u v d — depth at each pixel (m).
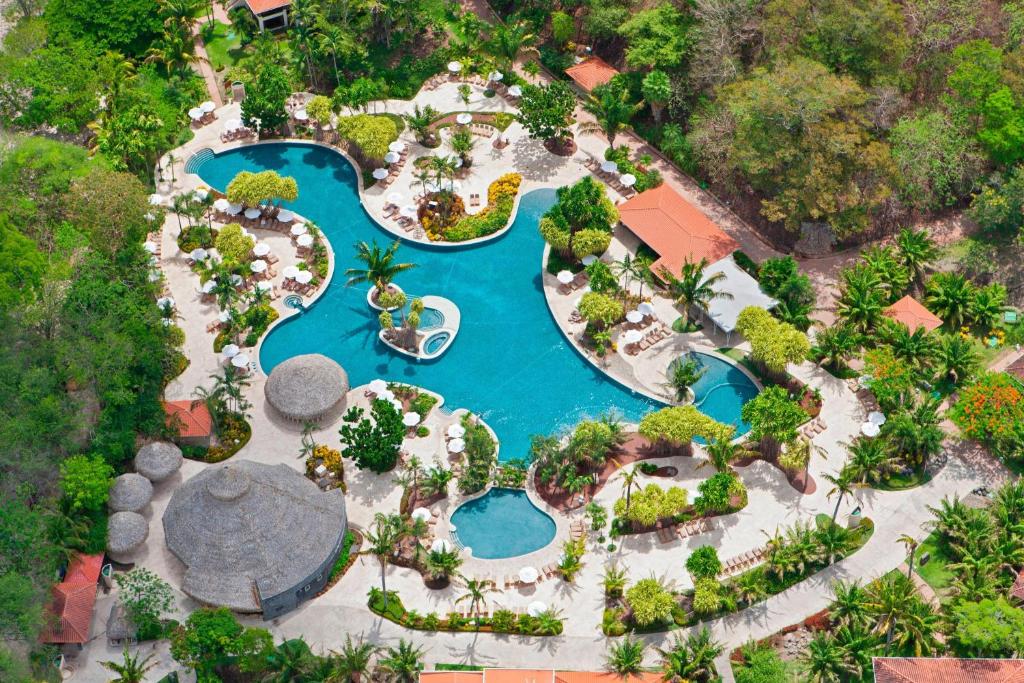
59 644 108.38
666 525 117.19
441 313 136.12
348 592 113.56
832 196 130.88
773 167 133.38
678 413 120.50
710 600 108.25
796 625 110.06
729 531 116.62
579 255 137.38
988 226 135.75
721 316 131.25
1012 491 115.00
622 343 132.50
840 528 113.75
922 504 118.25
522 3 166.75
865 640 105.06
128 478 117.56
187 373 130.12
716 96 143.00
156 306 129.25
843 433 123.94
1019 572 111.19
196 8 163.00
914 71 144.38
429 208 145.62
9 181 133.50
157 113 151.88
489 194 146.88
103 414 118.19
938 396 126.31
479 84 160.50
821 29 137.88
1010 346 130.38
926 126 135.62
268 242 143.25
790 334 125.50
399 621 111.06
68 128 148.50
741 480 120.56
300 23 158.12
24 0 162.12
